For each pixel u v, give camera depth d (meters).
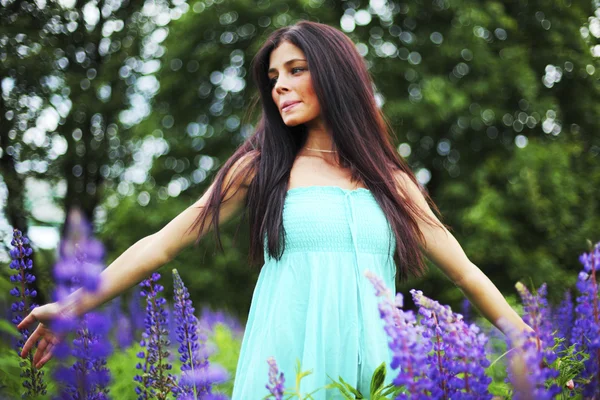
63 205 10.03
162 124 12.63
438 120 12.03
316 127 2.80
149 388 3.00
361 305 2.47
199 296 11.44
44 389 2.52
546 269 11.20
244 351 2.57
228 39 12.98
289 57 2.73
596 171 12.52
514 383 1.85
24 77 6.59
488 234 11.34
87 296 2.44
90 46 10.23
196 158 13.04
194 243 2.67
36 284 3.63
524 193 11.47
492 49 12.96
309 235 2.53
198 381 2.83
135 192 11.94
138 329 5.28
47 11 6.70
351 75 2.76
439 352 1.99
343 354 2.42
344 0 13.12
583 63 12.89
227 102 13.21
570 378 2.22
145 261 2.54
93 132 10.98
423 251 2.71
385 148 2.83
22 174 6.78
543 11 13.05
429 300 1.95
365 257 2.54
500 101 12.75
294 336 2.44
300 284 2.50
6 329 2.66
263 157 2.74
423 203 2.77
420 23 13.09
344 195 2.60
